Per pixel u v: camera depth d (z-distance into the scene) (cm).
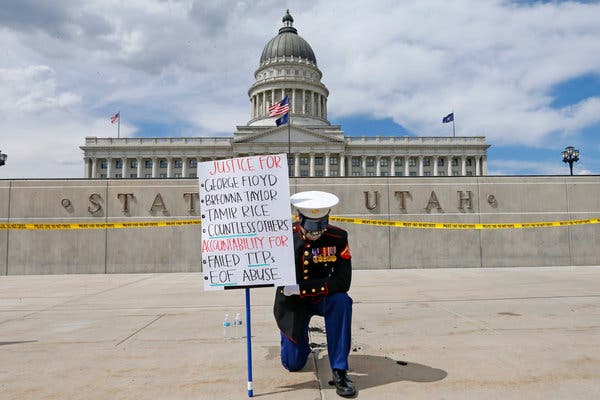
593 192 1708
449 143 8619
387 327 624
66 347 529
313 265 391
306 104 9544
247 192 392
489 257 1650
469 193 1677
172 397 363
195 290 1077
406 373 418
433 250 1644
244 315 737
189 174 8550
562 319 662
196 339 568
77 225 1586
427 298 888
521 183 1695
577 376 403
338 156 8325
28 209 1586
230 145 8375
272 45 9969
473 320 662
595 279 1196
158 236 1605
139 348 523
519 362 447
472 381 393
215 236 390
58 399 361
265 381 403
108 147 8406
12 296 995
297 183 1645
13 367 449
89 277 1453
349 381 373
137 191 1619
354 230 1634
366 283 1161
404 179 1670
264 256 382
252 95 9862
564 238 1677
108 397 364
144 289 1107
